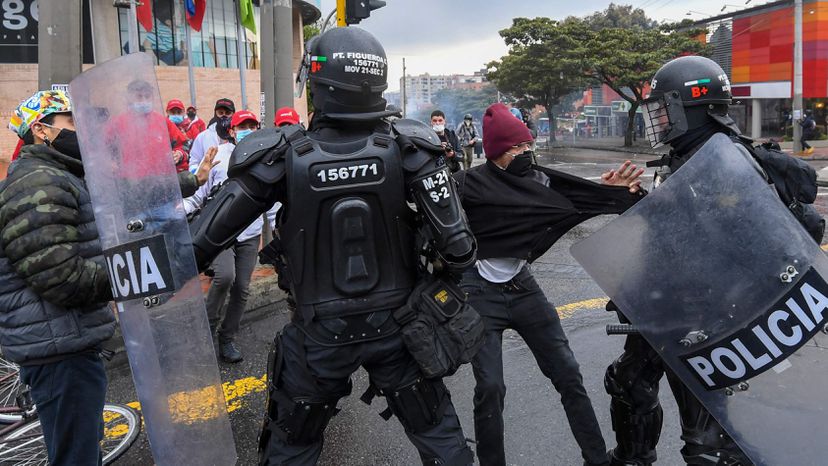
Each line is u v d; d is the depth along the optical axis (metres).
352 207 2.02
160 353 2.03
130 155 2.00
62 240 2.22
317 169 1.99
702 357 2.00
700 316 1.99
